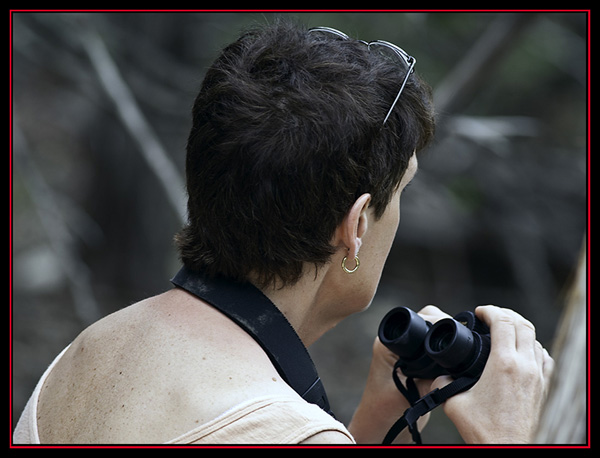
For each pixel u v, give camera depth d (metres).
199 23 10.54
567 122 11.86
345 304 2.98
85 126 12.77
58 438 2.55
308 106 2.55
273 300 2.77
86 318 8.30
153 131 9.73
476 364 2.93
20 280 12.21
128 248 12.05
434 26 9.45
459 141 9.99
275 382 2.45
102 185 12.06
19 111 15.00
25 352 10.43
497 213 12.55
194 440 2.27
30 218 13.55
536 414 2.76
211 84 2.75
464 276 14.95
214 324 2.58
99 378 2.59
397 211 2.92
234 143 2.57
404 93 2.78
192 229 2.83
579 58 10.95
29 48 8.93
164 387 2.42
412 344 3.12
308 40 2.77
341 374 12.09
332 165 2.57
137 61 9.66
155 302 2.78
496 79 10.98
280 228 2.60
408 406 3.54
